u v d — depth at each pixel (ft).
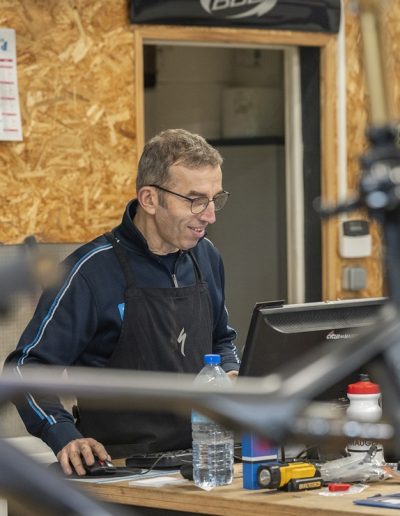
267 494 14.10
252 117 32.83
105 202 27.73
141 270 18.24
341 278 31.01
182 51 32.91
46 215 26.99
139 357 18.02
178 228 18.13
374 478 14.92
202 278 19.16
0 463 2.50
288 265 31.81
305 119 31.27
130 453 17.33
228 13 29.09
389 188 3.00
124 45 27.96
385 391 2.93
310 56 31.09
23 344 17.71
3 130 26.21
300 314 15.57
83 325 17.76
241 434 2.68
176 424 17.35
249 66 32.96
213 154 18.35
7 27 26.37
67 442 16.26
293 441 2.67
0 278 2.52
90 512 2.49
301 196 31.40
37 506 2.49
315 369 2.71
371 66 3.13
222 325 20.22
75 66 27.30
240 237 33.22
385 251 3.01
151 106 32.89
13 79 26.40
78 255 18.15
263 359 15.31
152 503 14.65
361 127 31.24
